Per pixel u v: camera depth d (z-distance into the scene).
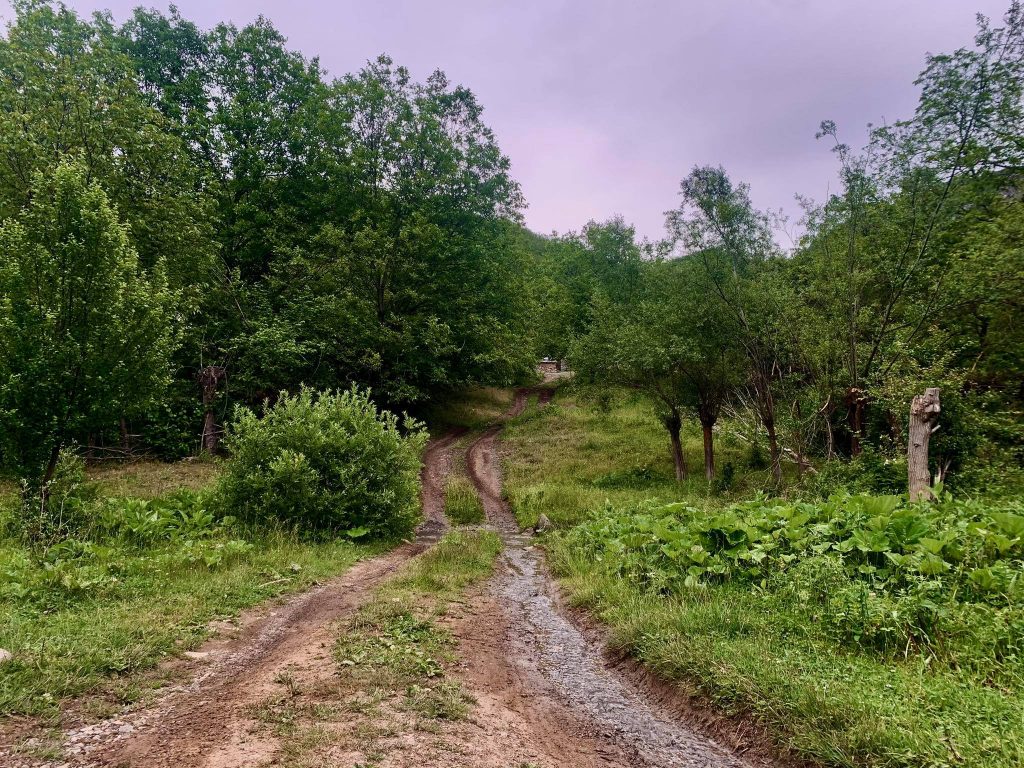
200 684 4.88
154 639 5.55
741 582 8.15
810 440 18.20
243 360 23.36
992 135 14.39
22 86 17.45
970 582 6.32
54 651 4.88
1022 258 12.96
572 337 23.70
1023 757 3.54
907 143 14.40
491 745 4.20
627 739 4.71
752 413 20.70
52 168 15.15
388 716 4.38
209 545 10.01
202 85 27.95
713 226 17.81
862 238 15.95
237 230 26.66
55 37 19.14
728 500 17.67
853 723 4.22
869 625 5.84
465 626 7.28
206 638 6.00
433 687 5.06
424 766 3.73
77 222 9.90
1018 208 14.63
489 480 23.94
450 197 33.53
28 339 9.54
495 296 35.38
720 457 24.34
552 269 60.44
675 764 4.32
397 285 30.84
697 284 18.38
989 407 14.48
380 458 14.13
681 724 5.05
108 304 10.10
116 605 6.59
